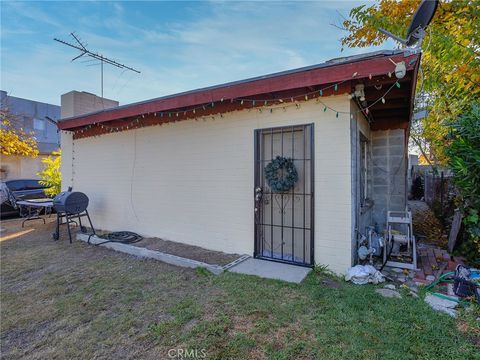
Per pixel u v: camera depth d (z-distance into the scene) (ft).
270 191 13.89
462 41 13.48
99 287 10.99
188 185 16.39
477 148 10.15
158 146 17.76
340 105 11.64
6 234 20.71
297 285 10.37
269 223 14.02
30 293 10.70
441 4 15.80
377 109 15.64
